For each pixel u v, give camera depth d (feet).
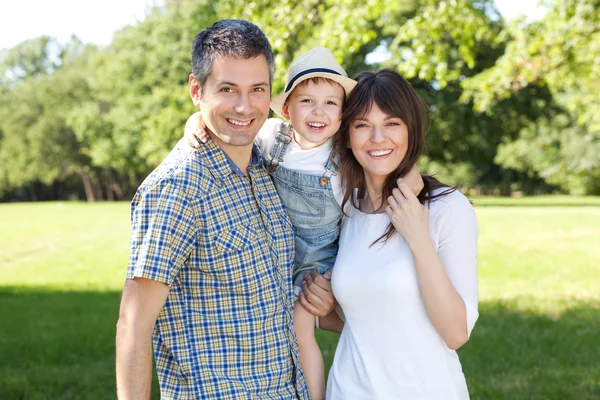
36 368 20.62
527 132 128.57
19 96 172.86
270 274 8.03
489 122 104.68
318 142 9.46
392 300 8.43
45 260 49.55
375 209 9.21
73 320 27.71
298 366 8.35
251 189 8.15
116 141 134.72
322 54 9.45
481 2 43.57
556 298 29.63
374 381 8.52
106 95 143.13
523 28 39.14
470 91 42.75
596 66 39.93
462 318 8.08
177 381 7.78
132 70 130.93
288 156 9.62
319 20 30.17
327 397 9.16
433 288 8.03
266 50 7.86
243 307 7.80
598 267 37.73
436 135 102.47
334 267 9.08
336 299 9.09
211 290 7.73
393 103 8.68
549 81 40.29
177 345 7.75
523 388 17.74
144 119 126.41
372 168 8.86
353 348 8.81
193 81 8.10
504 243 49.67
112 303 31.91
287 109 9.94
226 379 7.72
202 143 7.84
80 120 144.05
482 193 162.50
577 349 21.44
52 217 93.81
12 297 34.37
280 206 8.51
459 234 8.45
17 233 70.54
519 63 38.32
